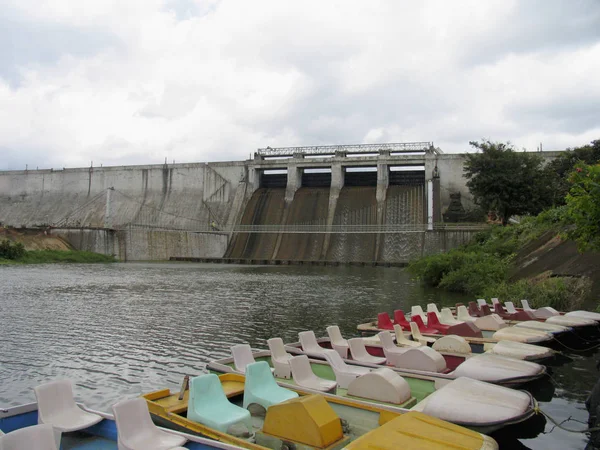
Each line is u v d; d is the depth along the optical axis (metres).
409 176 113.88
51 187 145.12
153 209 129.75
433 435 10.51
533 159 75.31
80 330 28.92
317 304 40.81
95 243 102.00
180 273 73.50
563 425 14.59
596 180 24.58
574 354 22.78
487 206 76.75
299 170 118.69
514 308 31.23
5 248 86.06
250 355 17.53
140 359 22.48
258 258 109.50
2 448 8.84
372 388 14.69
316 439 11.41
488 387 13.51
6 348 24.38
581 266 37.12
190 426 12.46
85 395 17.61
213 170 126.94
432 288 53.00
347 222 106.94
